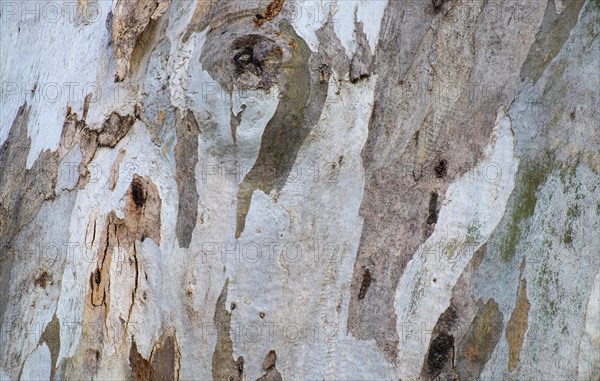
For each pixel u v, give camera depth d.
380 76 4.47
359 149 4.42
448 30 4.57
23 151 5.26
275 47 4.35
